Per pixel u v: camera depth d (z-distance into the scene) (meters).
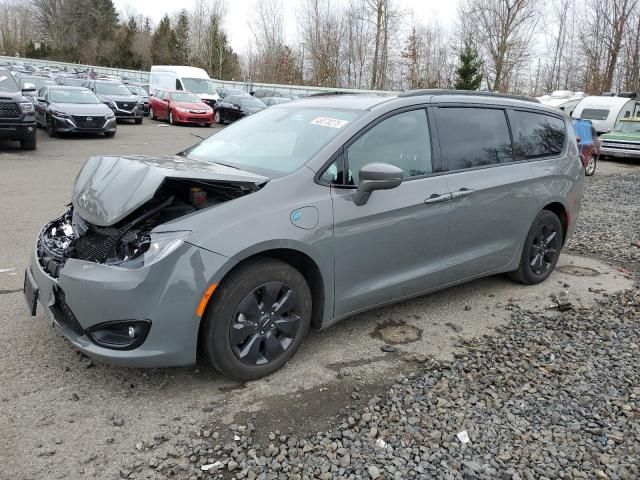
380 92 4.54
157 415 3.05
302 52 52.44
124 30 75.38
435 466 2.72
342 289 3.71
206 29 63.03
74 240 3.50
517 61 40.94
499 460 2.77
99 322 3.03
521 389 3.44
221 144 4.38
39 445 2.76
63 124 16.89
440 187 4.14
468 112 4.55
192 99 25.23
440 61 47.62
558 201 5.25
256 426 2.98
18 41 92.25
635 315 4.71
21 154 13.38
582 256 6.66
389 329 4.27
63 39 86.25
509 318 4.58
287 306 3.43
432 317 4.54
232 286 3.17
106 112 17.62
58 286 3.21
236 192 3.34
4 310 4.24
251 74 57.22
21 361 3.52
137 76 54.84
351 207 3.62
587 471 2.72
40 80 24.16
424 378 3.53
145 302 2.97
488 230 4.61
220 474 2.61
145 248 3.04
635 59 36.34
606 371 3.70
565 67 43.72
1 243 5.95
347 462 2.71
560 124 5.46
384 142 3.91
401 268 4.03
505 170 4.69
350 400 3.27
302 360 3.72
